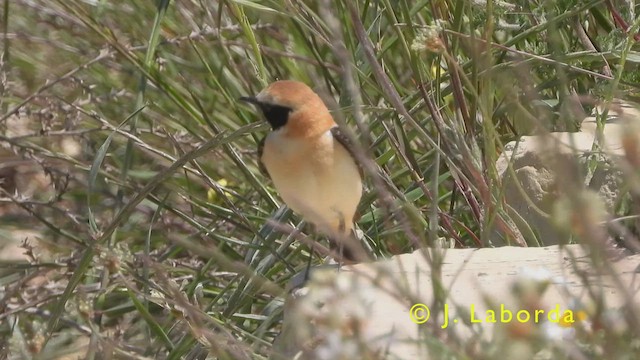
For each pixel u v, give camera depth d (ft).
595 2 35.58
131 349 36.68
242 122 41.22
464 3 37.27
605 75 37.52
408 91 40.98
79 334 38.29
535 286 19.70
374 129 41.68
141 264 40.22
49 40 47.01
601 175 30.73
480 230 35.32
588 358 19.63
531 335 19.13
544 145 18.40
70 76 42.14
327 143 31.63
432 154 38.88
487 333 22.70
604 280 24.94
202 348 31.96
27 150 42.47
